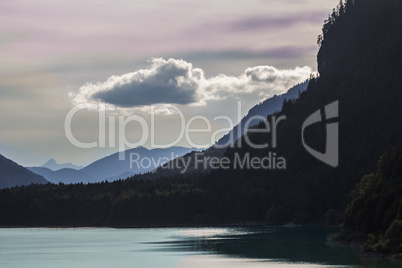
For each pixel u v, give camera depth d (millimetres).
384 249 196875
